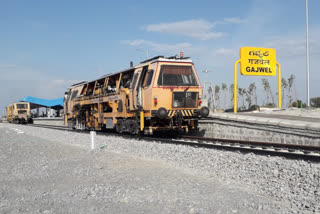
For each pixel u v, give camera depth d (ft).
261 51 95.71
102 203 19.81
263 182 25.54
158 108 53.83
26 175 29.78
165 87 54.03
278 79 97.35
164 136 67.05
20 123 190.29
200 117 57.98
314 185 23.31
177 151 40.86
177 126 56.24
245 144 44.70
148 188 23.09
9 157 42.27
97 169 31.12
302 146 38.17
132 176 27.40
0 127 143.13
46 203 20.03
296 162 30.19
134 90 58.03
